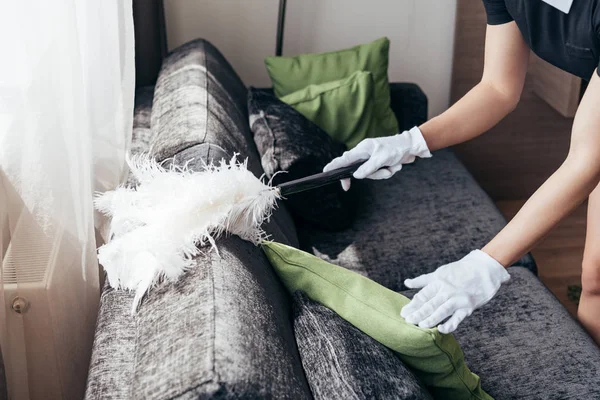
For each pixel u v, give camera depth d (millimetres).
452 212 2236
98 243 1694
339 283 1322
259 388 981
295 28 2910
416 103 2672
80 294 1556
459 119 1641
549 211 1322
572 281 2662
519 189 3178
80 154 1521
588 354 1576
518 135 3070
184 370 981
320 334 1217
